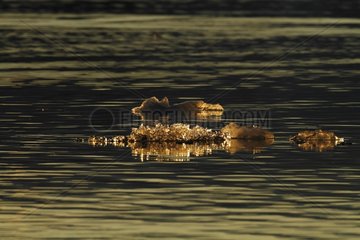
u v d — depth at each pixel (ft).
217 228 209.15
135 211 220.23
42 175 249.55
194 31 603.26
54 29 607.78
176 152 276.00
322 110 340.18
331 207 223.30
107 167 257.75
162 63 469.57
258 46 535.60
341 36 585.22
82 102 358.02
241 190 236.22
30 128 308.60
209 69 449.48
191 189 236.84
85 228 209.67
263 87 395.55
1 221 214.48
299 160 265.75
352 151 276.41
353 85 399.65
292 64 469.98
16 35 579.07
